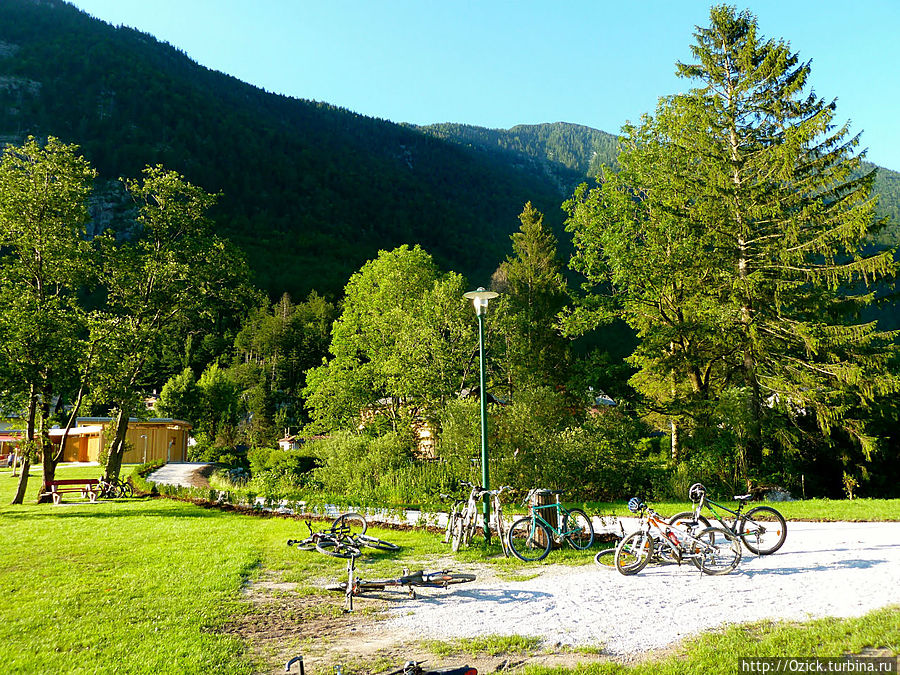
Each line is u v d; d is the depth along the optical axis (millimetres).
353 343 34062
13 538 11977
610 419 21859
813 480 23062
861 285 22062
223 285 28016
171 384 60531
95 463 43375
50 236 20625
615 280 24516
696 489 8367
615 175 25391
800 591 6492
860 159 20312
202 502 19438
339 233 152125
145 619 6273
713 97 23484
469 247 142750
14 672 4820
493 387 28531
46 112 169750
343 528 10273
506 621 5988
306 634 5812
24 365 18000
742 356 22438
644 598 6590
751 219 21859
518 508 15914
